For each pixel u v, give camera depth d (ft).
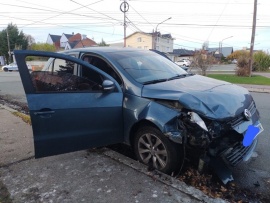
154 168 11.17
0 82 56.08
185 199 9.14
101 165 11.80
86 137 10.75
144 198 9.27
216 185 10.27
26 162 12.35
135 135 11.66
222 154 9.94
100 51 13.58
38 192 9.84
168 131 9.95
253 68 106.93
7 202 9.30
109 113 11.05
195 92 10.53
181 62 158.10
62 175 11.03
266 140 15.56
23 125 18.30
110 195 9.52
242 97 11.34
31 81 9.63
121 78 12.01
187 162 11.57
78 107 10.34
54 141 10.14
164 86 11.18
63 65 11.94
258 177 11.10
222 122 9.68
